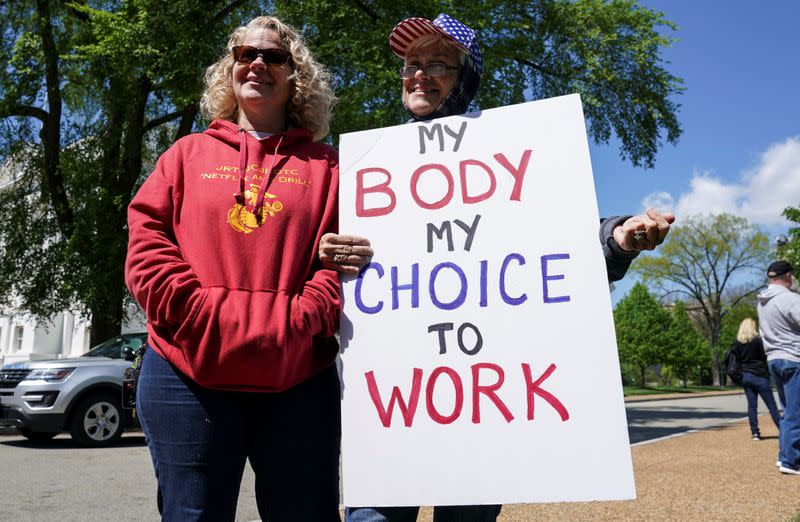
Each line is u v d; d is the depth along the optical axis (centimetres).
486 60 1293
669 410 1794
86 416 823
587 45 1633
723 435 923
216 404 169
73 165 1338
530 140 187
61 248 1310
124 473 615
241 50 196
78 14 1374
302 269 182
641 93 1700
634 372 5347
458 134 194
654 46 1672
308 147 203
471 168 190
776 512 404
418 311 182
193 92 1145
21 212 1359
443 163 193
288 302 173
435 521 198
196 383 169
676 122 1748
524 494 164
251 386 166
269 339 163
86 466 659
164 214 177
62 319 2923
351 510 184
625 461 159
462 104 219
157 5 1138
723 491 477
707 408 1917
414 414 175
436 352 178
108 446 833
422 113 214
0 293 1351
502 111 192
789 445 560
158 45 1128
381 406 178
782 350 583
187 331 162
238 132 191
